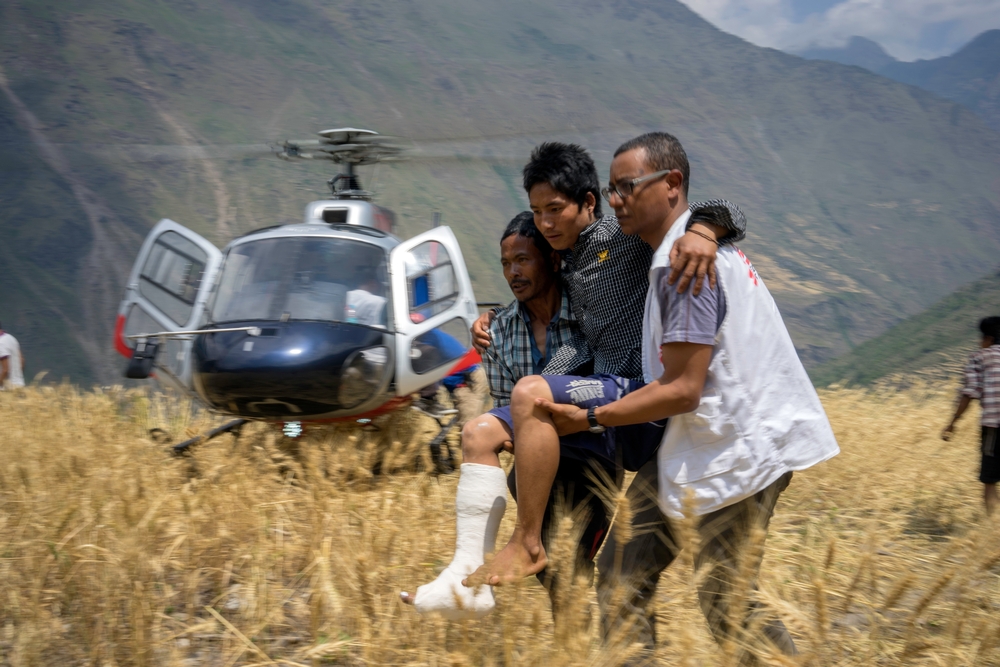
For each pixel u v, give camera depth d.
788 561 3.71
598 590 2.68
